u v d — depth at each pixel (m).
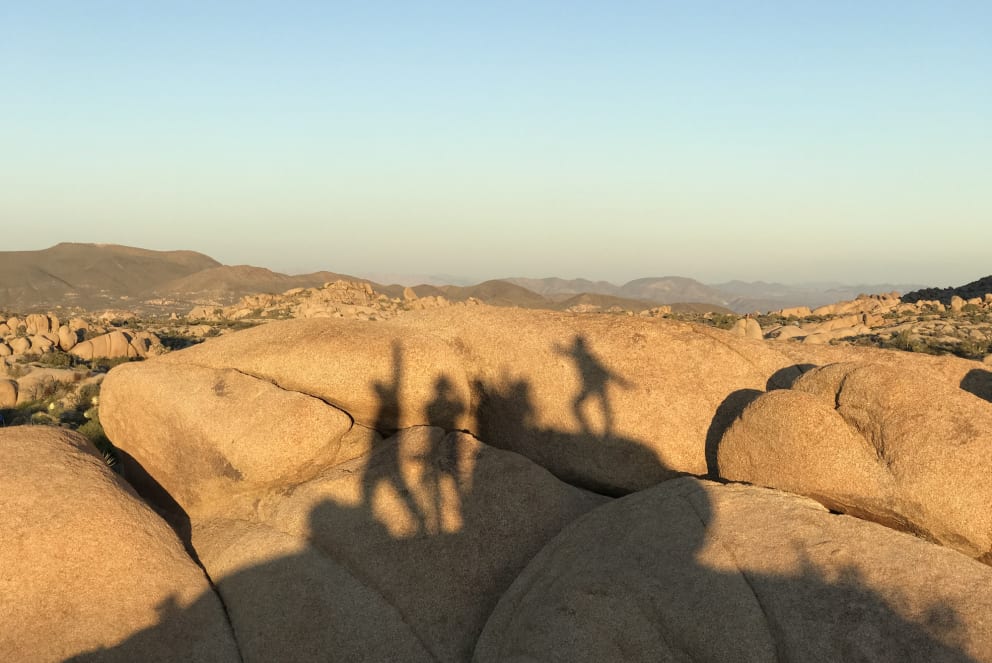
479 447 8.24
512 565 7.15
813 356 8.61
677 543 5.93
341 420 8.08
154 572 6.65
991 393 8.13
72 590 6.25
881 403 6.47
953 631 4.70
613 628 5.46
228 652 6.44
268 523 7.72
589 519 6.76
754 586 5.39
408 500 7.60
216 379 8.65
